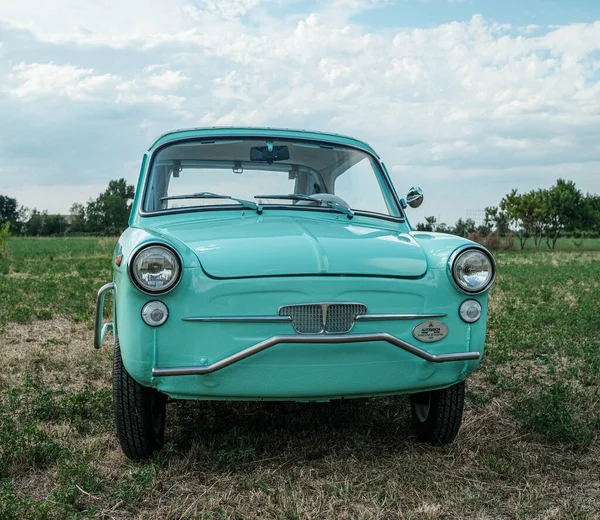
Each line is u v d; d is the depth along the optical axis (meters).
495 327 7.75
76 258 25.39
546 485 3.19
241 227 3.51
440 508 2.91
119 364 3.31
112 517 2.87
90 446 3.67
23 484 3.22
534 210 41.75
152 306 2.92
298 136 4.27
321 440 3.77
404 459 3.43
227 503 2.98
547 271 17.81
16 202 126.81
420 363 3.14
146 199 3.92
